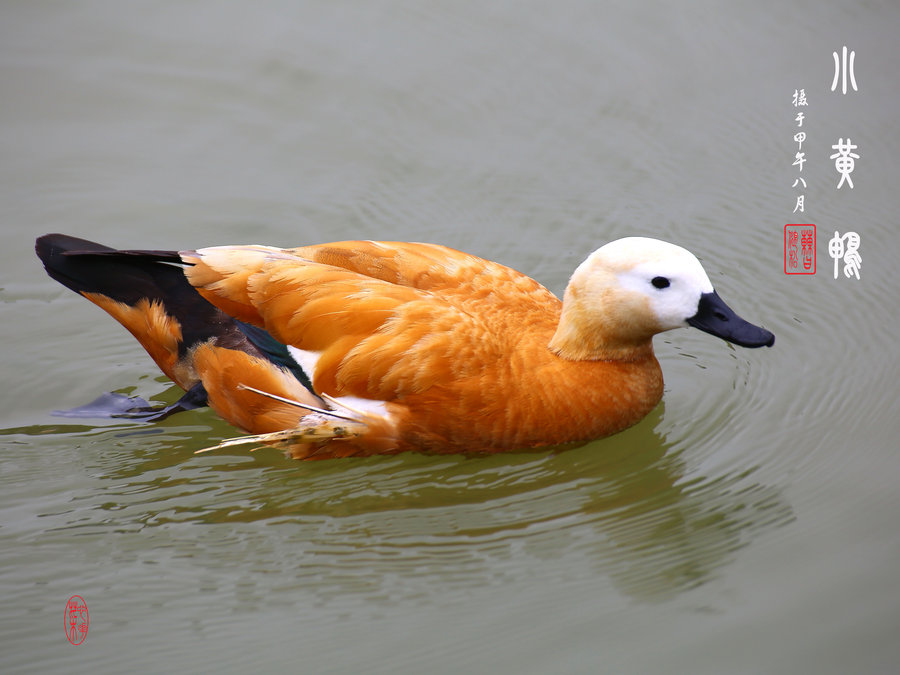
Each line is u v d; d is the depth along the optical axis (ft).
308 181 50.16
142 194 49.26
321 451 35.68
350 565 31.81
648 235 47.14
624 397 35.83
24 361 41.37
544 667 28.04
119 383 40.60
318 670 28.12
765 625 29.22
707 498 34.65
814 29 57.52
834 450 36.58
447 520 33.71
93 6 58.23
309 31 57.47
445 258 36.94
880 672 27.55
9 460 36.29
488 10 58.54
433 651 28.66
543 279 44.88
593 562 31.91
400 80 55.01
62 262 37.73
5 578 31.07
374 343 33.96
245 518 33.73
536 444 35.47
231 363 35.83
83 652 28.71
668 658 28.25
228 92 54.54
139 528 33.24
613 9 58.65
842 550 32.01
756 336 33.65
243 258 35.55
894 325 42.65
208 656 28.60
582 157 51.39
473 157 51.44
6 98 53.42
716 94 54.34
